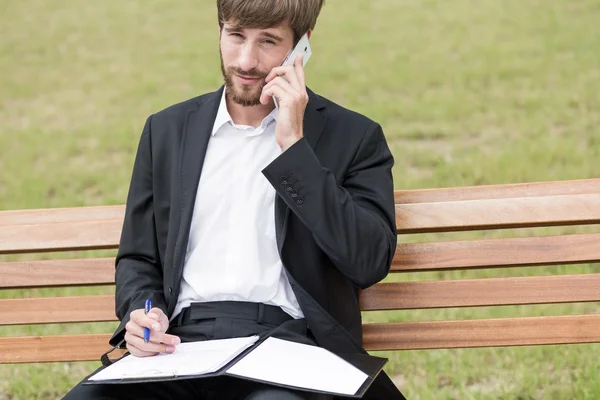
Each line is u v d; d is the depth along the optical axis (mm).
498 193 5844
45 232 6098
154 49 20844
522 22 20469
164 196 5484
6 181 14367
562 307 9336
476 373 7793
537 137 14438
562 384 7504
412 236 11453
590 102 15688
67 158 15234
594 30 19469
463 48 19219
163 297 5398
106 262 6113
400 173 13312
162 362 4730
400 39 20203
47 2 25016
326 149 5383
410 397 7453
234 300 5238
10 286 6125
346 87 17531
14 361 6207
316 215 4973
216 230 5324
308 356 4742
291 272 5180
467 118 15562
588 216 5703
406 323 5930
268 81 5211
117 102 17844
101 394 4719
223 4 5148
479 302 5848
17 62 20656
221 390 4938
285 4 5094
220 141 5477
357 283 5125
